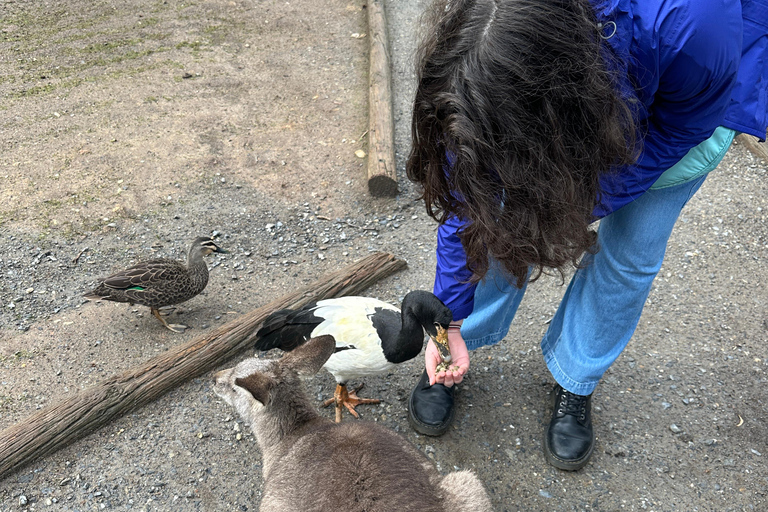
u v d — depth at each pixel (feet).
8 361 11.93
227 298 13.87
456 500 7.53
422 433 10.77
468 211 5.48
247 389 8.29
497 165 4.96
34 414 10.32
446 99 4.99
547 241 5.32
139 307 13.67
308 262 14.96
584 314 9.62
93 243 15.08
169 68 22.70
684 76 5.78
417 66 5.47
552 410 11.07
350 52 24.43
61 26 25.31
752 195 17.06
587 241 5.61
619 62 5.43
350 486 7.04
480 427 10.99
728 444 10.67
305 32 25.88
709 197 17.01
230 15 26.94
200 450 10.53
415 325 10.03
